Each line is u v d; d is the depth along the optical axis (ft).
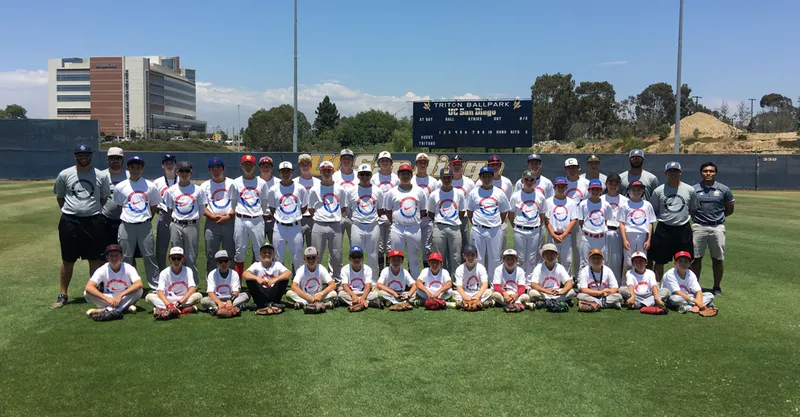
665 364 16.61
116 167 23.82
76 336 18.69
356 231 25.03
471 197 25.30
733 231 44.39
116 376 15.44
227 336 18.83
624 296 22.89
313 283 22.79
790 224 48.06
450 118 82.58
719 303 23.58
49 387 14.73
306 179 26.32
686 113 293.84
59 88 354.33
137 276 21.77
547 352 17.54
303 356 17.04
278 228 24.75
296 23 81.56
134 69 345.31
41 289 24.91
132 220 23.34
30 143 92.12
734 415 13.51
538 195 25.45
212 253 25.11
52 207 55.31
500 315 21.71
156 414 13.34
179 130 396.16
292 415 13.38
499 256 25.03
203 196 24.79
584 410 13.71
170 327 19.76
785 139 167.84
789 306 23.12
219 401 14.02
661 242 24.91
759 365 16.62
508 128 81.25
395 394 14.49
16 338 18.44
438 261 23.04
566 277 22.90
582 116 270.87
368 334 19.21
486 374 15.81
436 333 19.38
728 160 84.43
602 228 24.63
